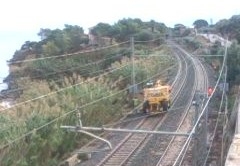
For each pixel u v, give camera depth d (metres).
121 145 30.36
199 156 26.28
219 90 52.12
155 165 26.88
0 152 23.14
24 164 23.84
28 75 41.47
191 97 46.81
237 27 125.94
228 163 22.02
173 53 84.56
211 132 36.44
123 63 46.72
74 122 29.47
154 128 34.84
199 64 72.88
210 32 153.38
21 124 24.83
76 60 51.44
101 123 34.84
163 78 57.16
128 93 43.34
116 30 86.38
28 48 65.31
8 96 31.83
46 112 27.39
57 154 28.33
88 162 27.34
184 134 18.94
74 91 33.19
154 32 99.19
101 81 38.56
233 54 64.25
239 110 37.88
